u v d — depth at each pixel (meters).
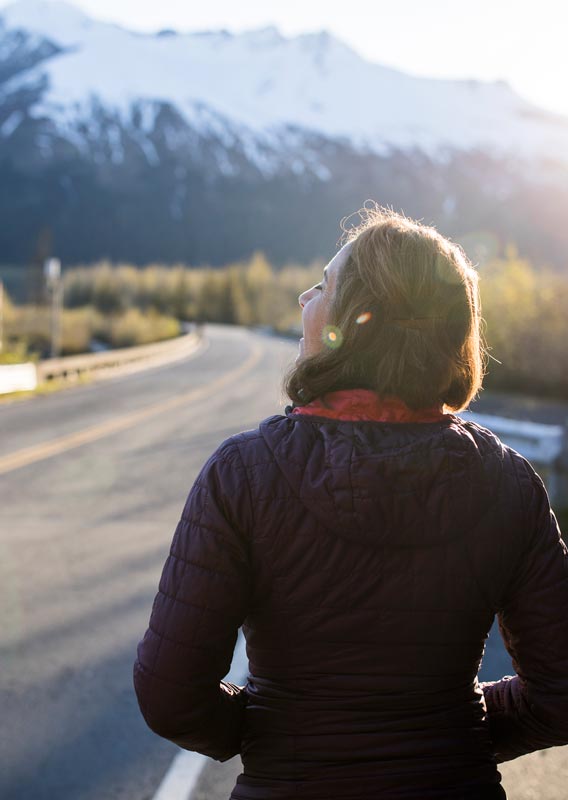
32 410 17.95
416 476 1.37
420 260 1.43
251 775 1.39
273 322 114.69
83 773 3.27
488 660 4.62
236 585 1.37
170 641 1.36
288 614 1.38
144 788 3.18
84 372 27.17
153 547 6.88
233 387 24.19
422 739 1.35
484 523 1.40
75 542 7.04
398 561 1.37
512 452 1.51
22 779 3.21
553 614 1.43
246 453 1.41
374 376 1.44
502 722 1.55
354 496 1.35
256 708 1.41
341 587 1.36
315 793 1.33
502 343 24.31
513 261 26.55
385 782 1.32
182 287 121.81
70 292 125.62
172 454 12.19
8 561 6.40
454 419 1.49
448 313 1.44
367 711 1.36
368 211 1.62
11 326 45.41
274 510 1.37
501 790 1.39
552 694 1.42
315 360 1.45
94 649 4.57
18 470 10.81
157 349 38.47
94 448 12.75
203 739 1.41
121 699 3.94
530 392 23.88
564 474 7.68
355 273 1.45
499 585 1.42
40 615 5.13
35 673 4.23
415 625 1.37
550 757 3.42
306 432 1.42
